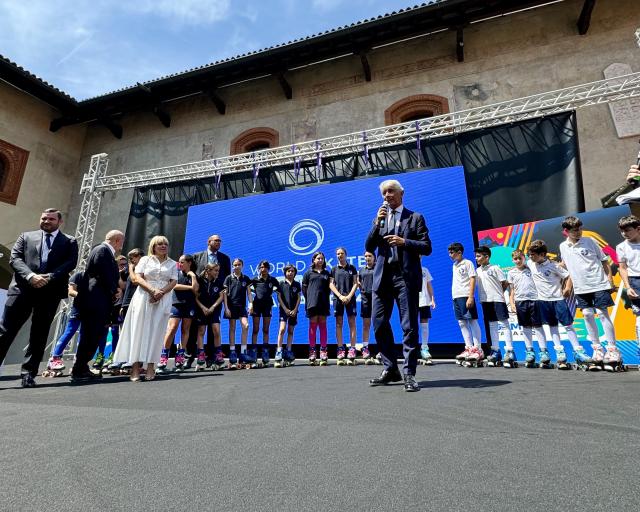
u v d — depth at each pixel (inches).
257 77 455.8
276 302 302.5
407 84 401.1
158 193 400.2
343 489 39.6
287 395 104.1
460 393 99.3
